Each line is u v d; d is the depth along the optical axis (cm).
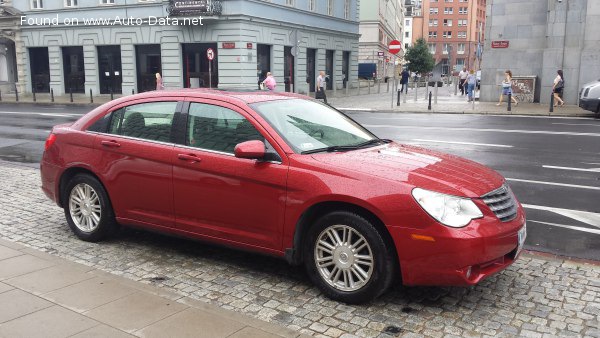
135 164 535
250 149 448
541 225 674
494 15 2684
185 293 456
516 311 421
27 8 3653
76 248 569
